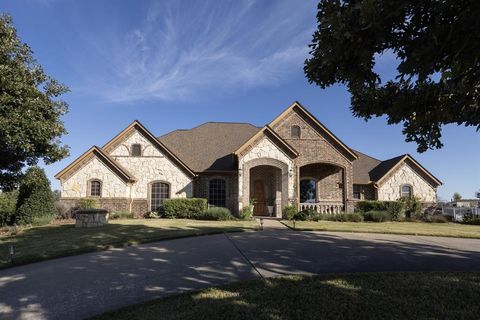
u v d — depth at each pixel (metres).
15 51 15.48
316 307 5.71
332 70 4.80
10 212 20.81
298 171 25.41
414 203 25.89
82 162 25.72
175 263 9.38
